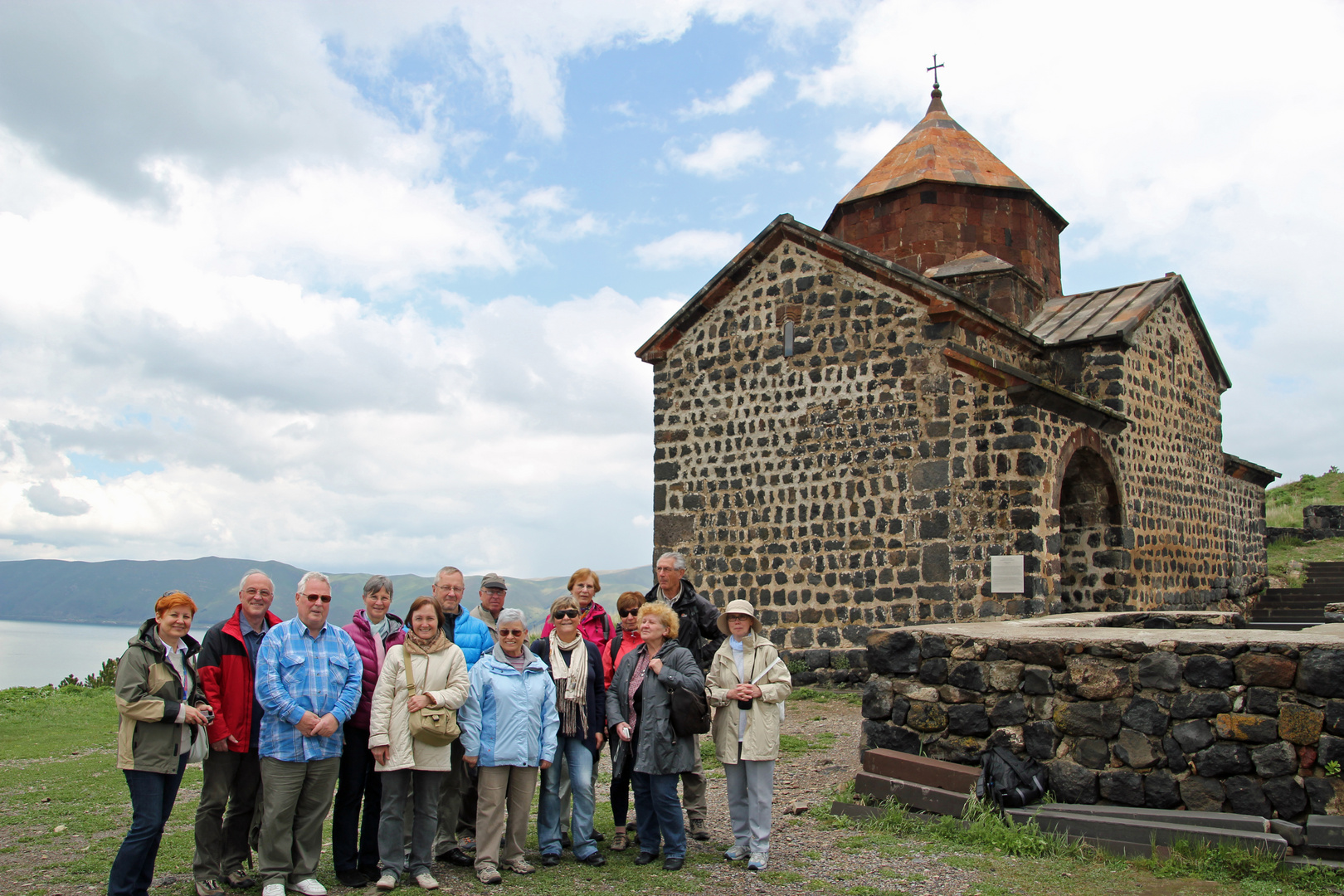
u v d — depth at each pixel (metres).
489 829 6.50
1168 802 6.85
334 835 6.49
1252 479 24.70
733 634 7.15
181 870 6.66
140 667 5.75
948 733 7.98
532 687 6.77
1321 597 23.36
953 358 14.57
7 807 8.69
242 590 6.31
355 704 6.34
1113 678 7.22
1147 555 17.89
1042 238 21.22
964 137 21.56
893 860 6.67
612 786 7.38
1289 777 6.48
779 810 8.17
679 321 17.58
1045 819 6.95
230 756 6.16
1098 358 17.61
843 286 15.89
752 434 16.70
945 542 14.42
